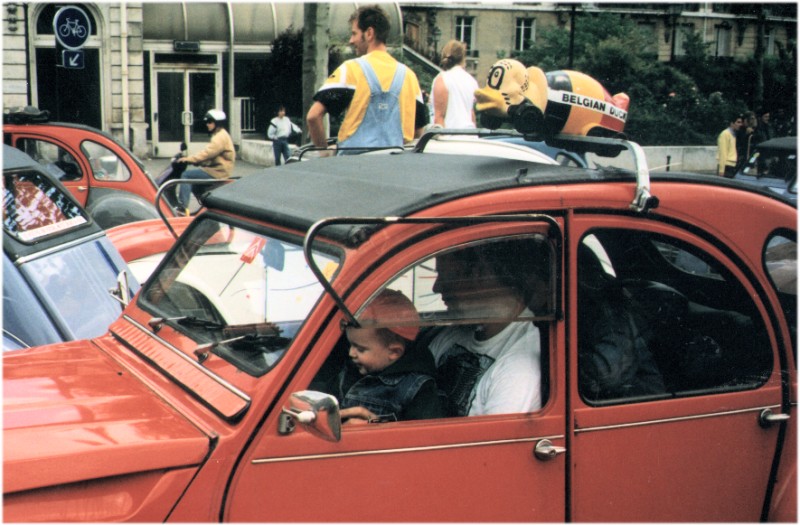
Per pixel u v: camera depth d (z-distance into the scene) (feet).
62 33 44.62
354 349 8.92
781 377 10.48
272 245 9.45
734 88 108.78
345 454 8.23
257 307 9.15
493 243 8.89
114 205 32.76
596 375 9.40
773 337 10.47
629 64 96.37
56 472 7.55
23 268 14.46
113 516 7.62
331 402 7.50
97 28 88.99
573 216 9.29
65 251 15.52
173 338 9.86
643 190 9.52
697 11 119.14
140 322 10.66
